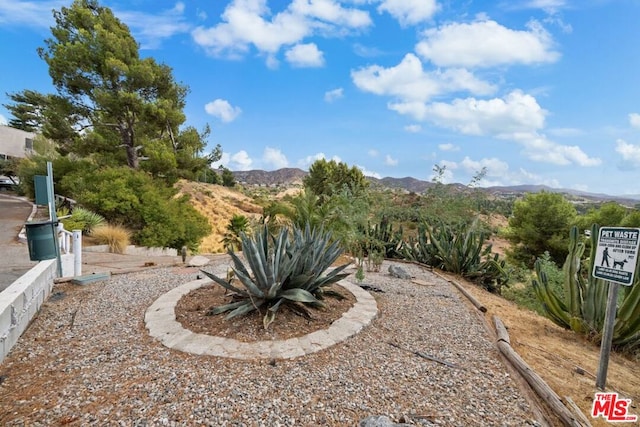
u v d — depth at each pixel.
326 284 3.94
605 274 2.59
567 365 2.94
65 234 6.11
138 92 13.26
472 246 7.09
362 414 2.04
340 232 7.19
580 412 2.18
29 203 16.88
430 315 4.03
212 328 3.22
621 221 13.22
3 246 7.54
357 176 23.56
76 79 12.45
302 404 2.12
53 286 4.68
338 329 3.29
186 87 15.08
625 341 3.58
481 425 1.99
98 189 10.47
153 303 3.97
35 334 3.15
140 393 2.19
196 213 13.16
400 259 8.34
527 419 2.06
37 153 20.78
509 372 2.67
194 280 5.15
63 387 2.25
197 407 2.05
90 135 12.95
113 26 13.46
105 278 5.31
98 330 3.26
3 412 1.98
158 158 12.60
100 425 1.87
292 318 3.48
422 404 2.17
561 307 3.98
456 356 2.93
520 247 15.39
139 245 10.27
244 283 3.37
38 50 12.97
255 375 2.44
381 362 2.74
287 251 3.84
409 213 9.87
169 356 2.71
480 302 4.75
